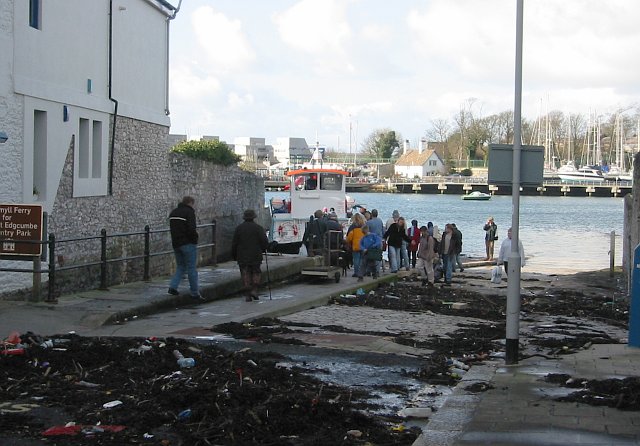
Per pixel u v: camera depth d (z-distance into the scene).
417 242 31.05
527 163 11.53
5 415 8.07
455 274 30.72
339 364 11.30
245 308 16.58
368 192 141.25
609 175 150.25
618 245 53.31
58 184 17.31
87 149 18.86
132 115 21.17
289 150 164.25
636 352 12.55
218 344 12.35
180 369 9.85
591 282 27.69
